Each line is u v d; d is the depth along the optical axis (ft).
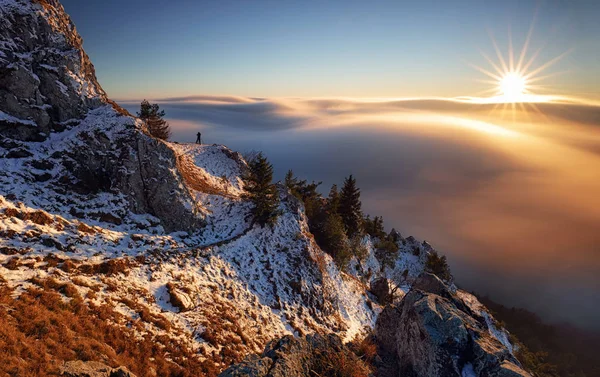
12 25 100.17
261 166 129.59
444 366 49.32
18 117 97.25
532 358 221.46
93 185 98.32
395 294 174.29
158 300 76.59
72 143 100.58
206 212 128.26
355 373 46.80
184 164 165.99
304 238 136.98
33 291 56.59
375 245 259.19
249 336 82.28
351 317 124.26
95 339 53.26
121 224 96.99
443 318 54.39
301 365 43.47
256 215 132.36
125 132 106.93
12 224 72.59
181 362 60.59
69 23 126.31
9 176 86.17
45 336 46.78
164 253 94.48
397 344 64.13
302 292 113.80
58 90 105.40
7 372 36.63
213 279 97.35
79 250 77.30
